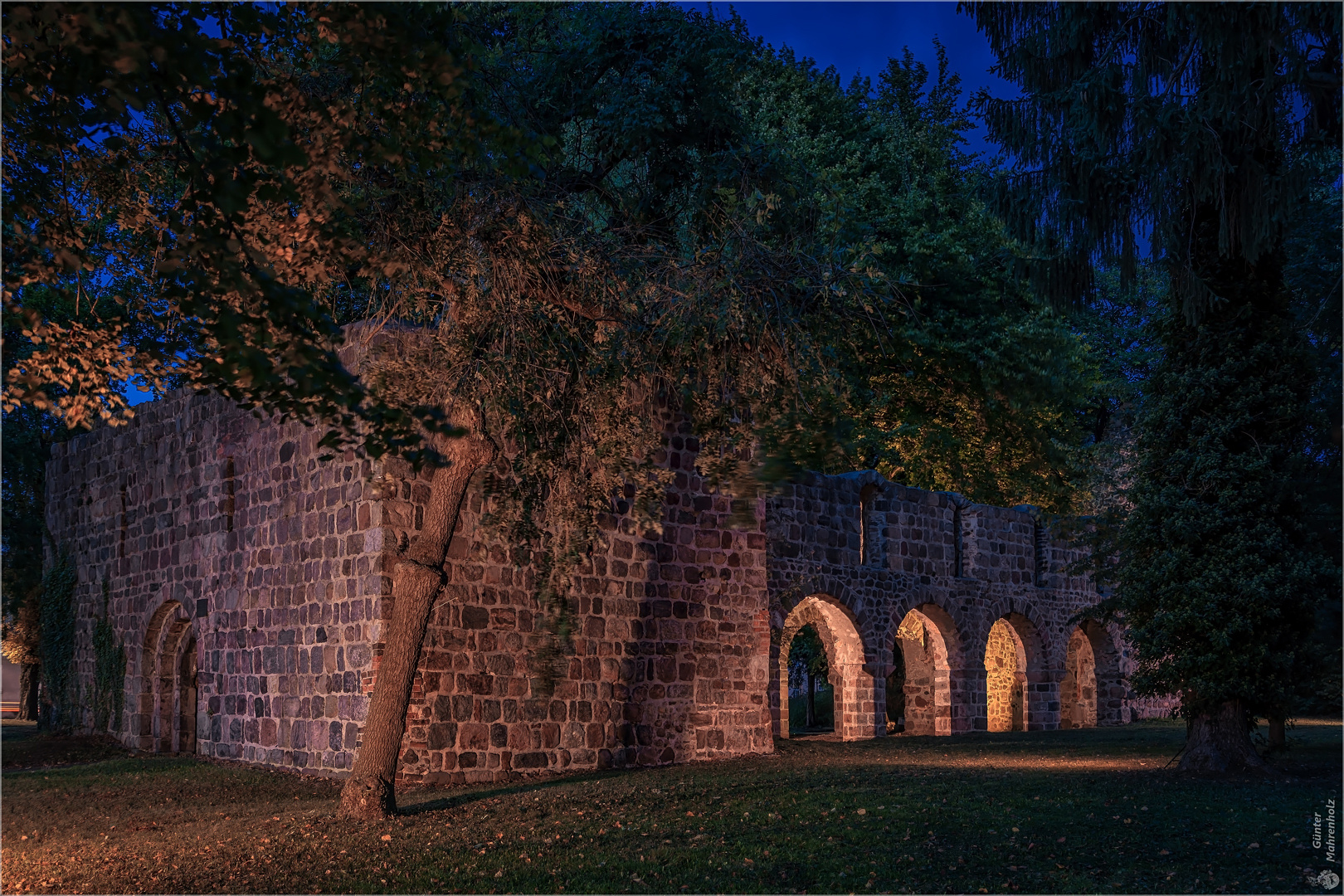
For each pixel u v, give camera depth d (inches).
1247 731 577.9
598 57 561.0
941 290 1118.4
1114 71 519.8
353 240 368.8
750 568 754.8
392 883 334.3
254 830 428.8
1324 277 716.0
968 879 333.7
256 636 666.8
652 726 681.0
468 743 589.3
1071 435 1341.0
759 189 551.8
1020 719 1197.1
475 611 602.5
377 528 585.0
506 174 455.8
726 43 574.9
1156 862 354.0
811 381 471.8
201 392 290.0
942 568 1051.9
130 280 388.2
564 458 488.1
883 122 1209.4
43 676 908.6
